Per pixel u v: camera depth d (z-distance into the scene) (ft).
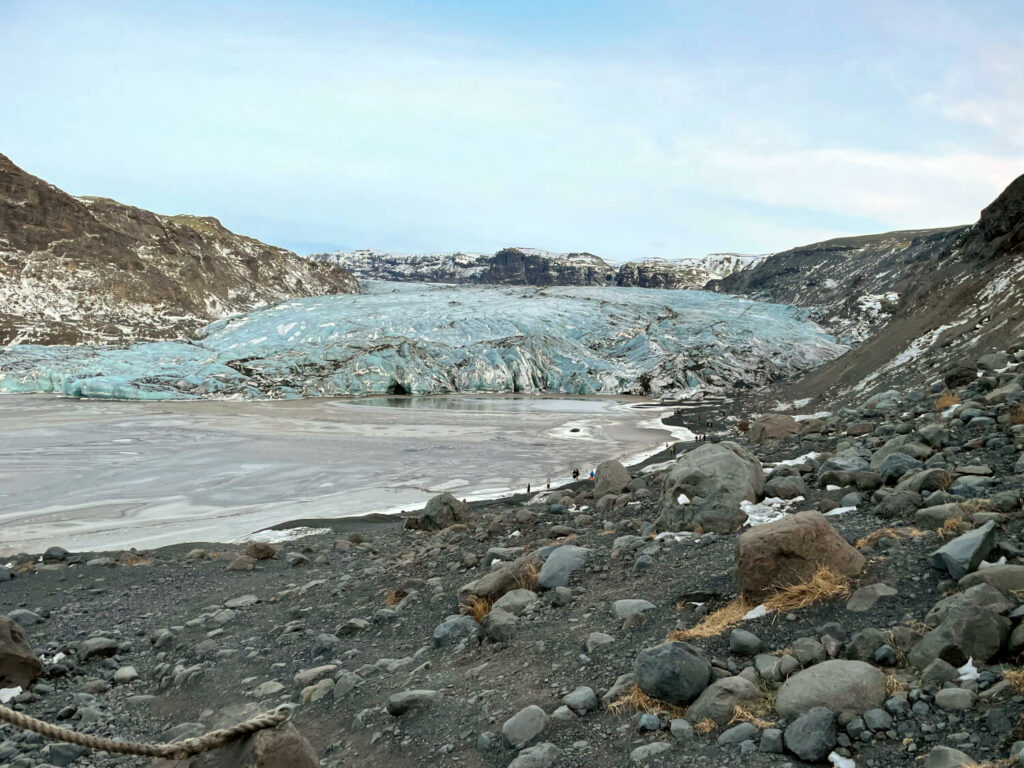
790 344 419.95
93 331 381.81
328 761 18.52
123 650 33.71
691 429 218.59
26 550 82.48
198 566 58.80
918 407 53.11
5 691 26.55
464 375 404.57
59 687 28.25
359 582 43.42
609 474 62.75
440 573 41.39
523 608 27.66
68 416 234.17
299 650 30.32
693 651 17.53
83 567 59.26
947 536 22.06
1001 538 20.95
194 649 32.17
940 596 18.49
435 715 19.61
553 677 20.36
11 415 233.96
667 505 34.81
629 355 435.53
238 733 12.91
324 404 307.37
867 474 33.32
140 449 170.91
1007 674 14.06
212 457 160.86
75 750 21.54
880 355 174.29
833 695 14.97
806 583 20.34
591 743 16.12
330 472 142.51
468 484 129.49
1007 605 15.98
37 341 353.10
